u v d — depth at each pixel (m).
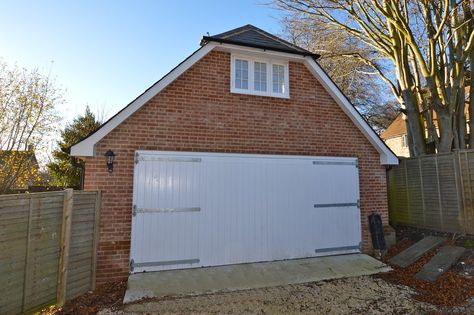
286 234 7.31
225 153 7.01
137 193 6.24
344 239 7.86
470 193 7.60
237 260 6.83
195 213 6.61
